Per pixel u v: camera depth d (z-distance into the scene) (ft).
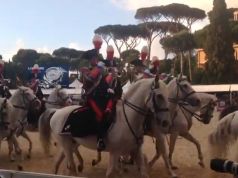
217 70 162.20
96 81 27.12
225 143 28.84
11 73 156.97
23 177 13.52
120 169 34.24
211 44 163.94
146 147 50.62
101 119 26.27
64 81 88.02
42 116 33.58
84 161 40.98
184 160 40.86
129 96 26.48
